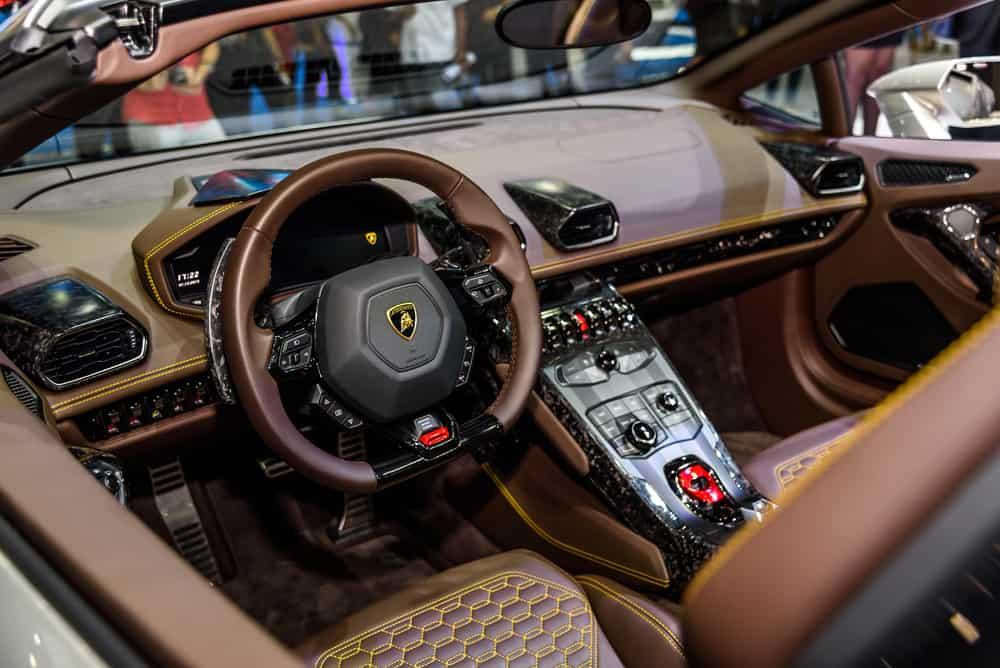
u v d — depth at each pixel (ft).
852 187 7.07
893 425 1.29
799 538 1.27
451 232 5.42
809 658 1.21
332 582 6.46
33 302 4.49
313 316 4.32
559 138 6.98
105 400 4.53
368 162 4.34
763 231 7.02
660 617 4.31
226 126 8.80
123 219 5.20
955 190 6.66
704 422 5.71
